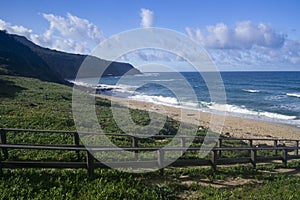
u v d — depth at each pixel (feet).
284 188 30.04
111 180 26.86
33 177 25.43
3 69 179.52
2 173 24.89
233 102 188.34
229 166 38.47
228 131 97.35
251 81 400.67
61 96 112.57
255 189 29.40
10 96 94.63
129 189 25.07
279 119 132.77
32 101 90.43
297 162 47.29
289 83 363.35
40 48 368.48
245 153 50.49
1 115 57.98
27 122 52.95
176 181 30.17
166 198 25.13
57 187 23.90
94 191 23.63
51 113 68.44
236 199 25.99
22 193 21.99
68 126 55.62
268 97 216.95
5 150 31.94
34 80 164.96
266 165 42.24
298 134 101.91
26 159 32.35
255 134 96.43
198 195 26.81
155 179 30.01
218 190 28.40
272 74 631.15
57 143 40.91
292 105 176.55
